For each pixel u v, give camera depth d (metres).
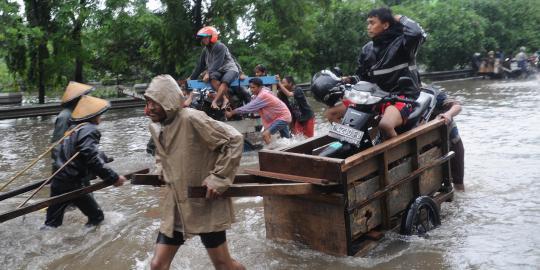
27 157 10.23
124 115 17.00
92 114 5.62
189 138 3.68
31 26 17.83
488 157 8.61
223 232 3.85
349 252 4.64
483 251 4.84
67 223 6.11
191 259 4.91
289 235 5.04
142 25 18.66
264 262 4.75
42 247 5.42
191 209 3.69
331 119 5.70
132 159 9.72
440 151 5.90
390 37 5.46
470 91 21.38
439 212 5.59
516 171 7.65
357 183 4.75
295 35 21.56
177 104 3.67
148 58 22.28
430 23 29.95
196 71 10.52
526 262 4.58
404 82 5.34
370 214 4.87
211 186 3.55
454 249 4.89
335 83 5.57
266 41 21.17
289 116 9.55
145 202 6.93
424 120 5.85
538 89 20.94
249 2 20.20
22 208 5.00
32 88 19.66
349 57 25.58
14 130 13.88
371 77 5.57
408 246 4.95
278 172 4.77
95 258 5.10
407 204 5.29
